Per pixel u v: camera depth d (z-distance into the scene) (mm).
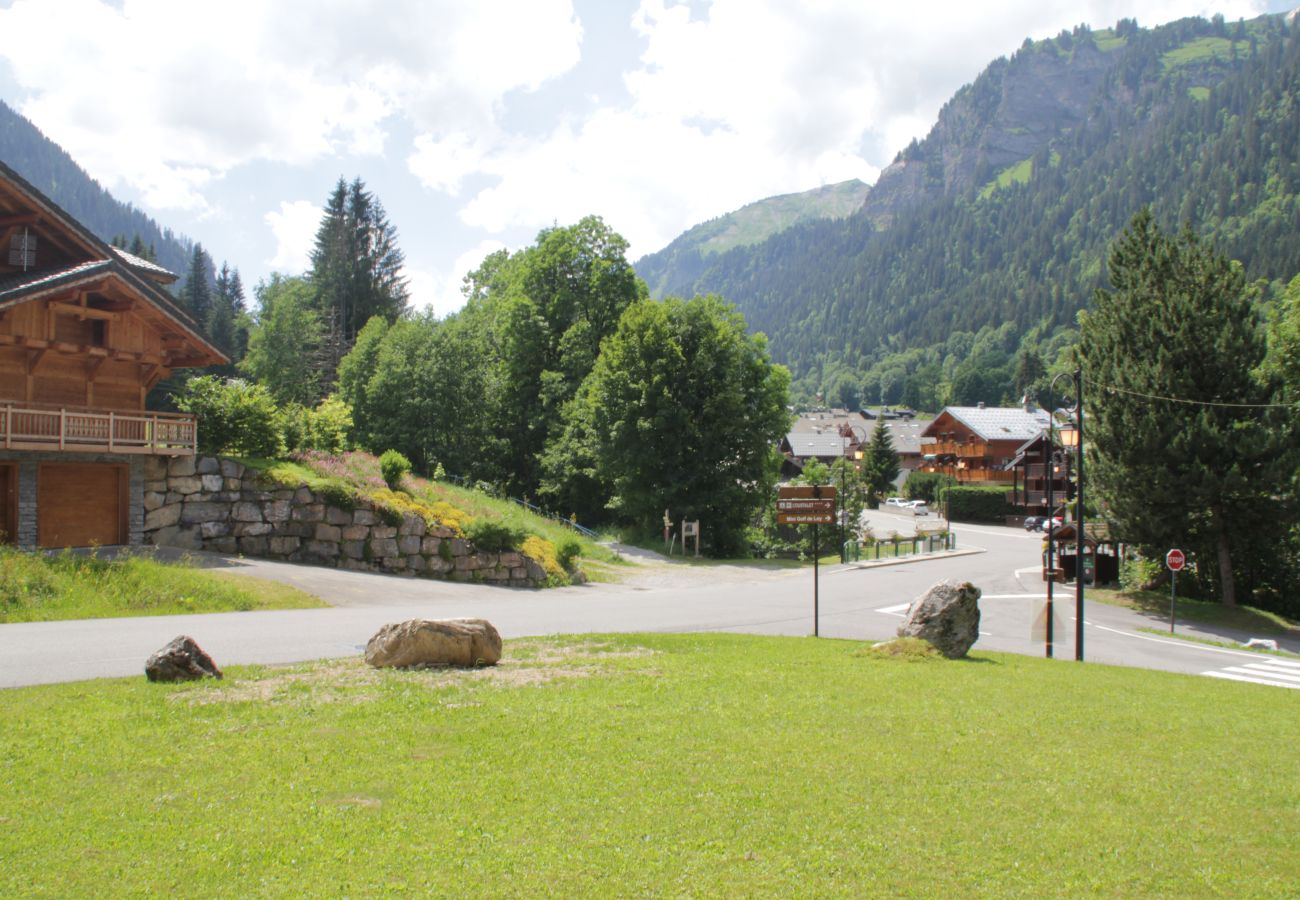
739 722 9453
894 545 52625
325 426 32875
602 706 9953
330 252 75500
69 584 16953
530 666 12648
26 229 22484
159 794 6711
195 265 103750
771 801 7016
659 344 44625
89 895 5129
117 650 12555
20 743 7777
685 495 45219
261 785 6961
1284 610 35562
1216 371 32219
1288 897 5770
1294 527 34281
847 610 25688
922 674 13375
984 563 47938
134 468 22875
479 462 52812
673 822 6500
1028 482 75938
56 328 22719
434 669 11984
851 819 6719
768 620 22750
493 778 7305
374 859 5699
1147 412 32594
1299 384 35656
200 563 21859
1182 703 12633
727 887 5492
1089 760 8727
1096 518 44625
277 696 9883
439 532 26891
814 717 9852
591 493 52406
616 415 44781
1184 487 31641
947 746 8898
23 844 5754
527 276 55781
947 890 5609
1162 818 7164
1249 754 9445
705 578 34812
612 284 54750
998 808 7145
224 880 5355
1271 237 182000
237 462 24562
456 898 5215
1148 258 34500
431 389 51438
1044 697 12047
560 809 6664
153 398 63438
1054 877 5887
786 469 88188
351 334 75500
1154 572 37625
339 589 21656
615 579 32531
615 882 5488
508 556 28281
